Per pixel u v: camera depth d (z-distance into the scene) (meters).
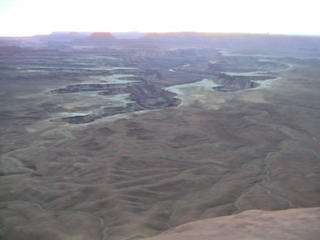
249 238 20.52
